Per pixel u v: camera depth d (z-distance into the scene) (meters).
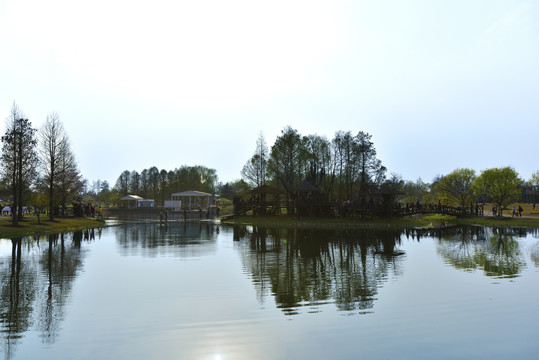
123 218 57.69
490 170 49.97
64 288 11.91
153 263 16.53
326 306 9.98
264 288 11.93
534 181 76.88
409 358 6.78
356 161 50.41
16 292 11.40
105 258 17.91
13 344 7.40
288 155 55.72
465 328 8.31
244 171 68.12
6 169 33.00
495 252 20.22
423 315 9.20
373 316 9.14
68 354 6.93
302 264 16.33
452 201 60.03
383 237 28.39
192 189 108.12
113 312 9.44
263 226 39.88
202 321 8.75
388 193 42.91
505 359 6.75
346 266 15.88
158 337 7.77
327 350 7.12
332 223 39.09
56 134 38.72
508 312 9.43
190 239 26.73
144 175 127.62
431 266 15.88
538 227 38.72
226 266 15.84
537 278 13.42
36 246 22.50
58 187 40.44
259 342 7.51
